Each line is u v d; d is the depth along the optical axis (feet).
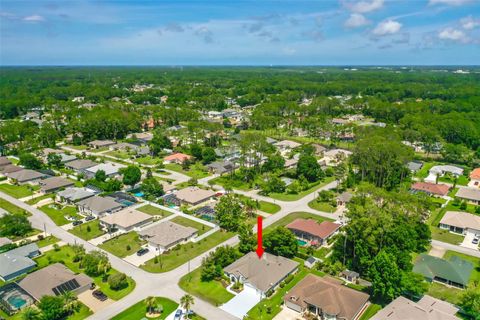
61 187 481.46
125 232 367.25
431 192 468.34
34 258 317.83
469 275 285.64
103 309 251.60
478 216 383.45
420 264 300.40
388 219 301.02
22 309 250.98
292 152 649.61
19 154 632.79
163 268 305.32
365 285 283.79
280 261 302.86
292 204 447.01
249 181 524.52
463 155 618.03
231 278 289.12
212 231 373.20
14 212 410.72
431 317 220.64
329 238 357.61
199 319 242.58
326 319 243.81
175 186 499.51
